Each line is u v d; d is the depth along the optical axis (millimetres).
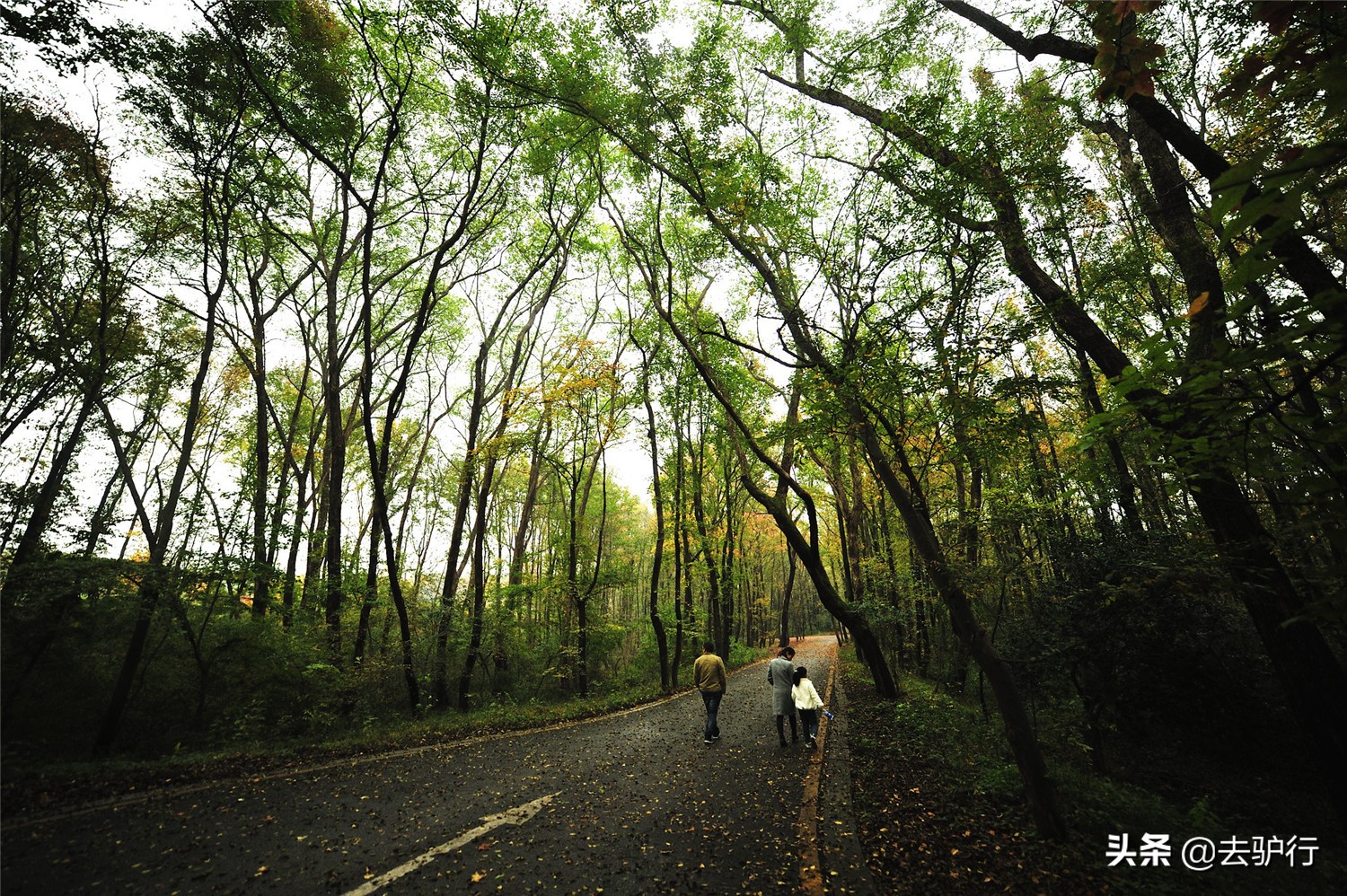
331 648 11617
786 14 9312
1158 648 7918
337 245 17141
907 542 14734
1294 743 7539
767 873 4469
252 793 6367
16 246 9094
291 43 10328
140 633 8445
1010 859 4617
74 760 7590
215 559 9352
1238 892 4281
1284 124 3420
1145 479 8867
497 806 6066
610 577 17000
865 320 7211
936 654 19094
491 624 15859
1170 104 7895
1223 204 1702
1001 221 6605
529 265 17828
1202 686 7887
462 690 13711
